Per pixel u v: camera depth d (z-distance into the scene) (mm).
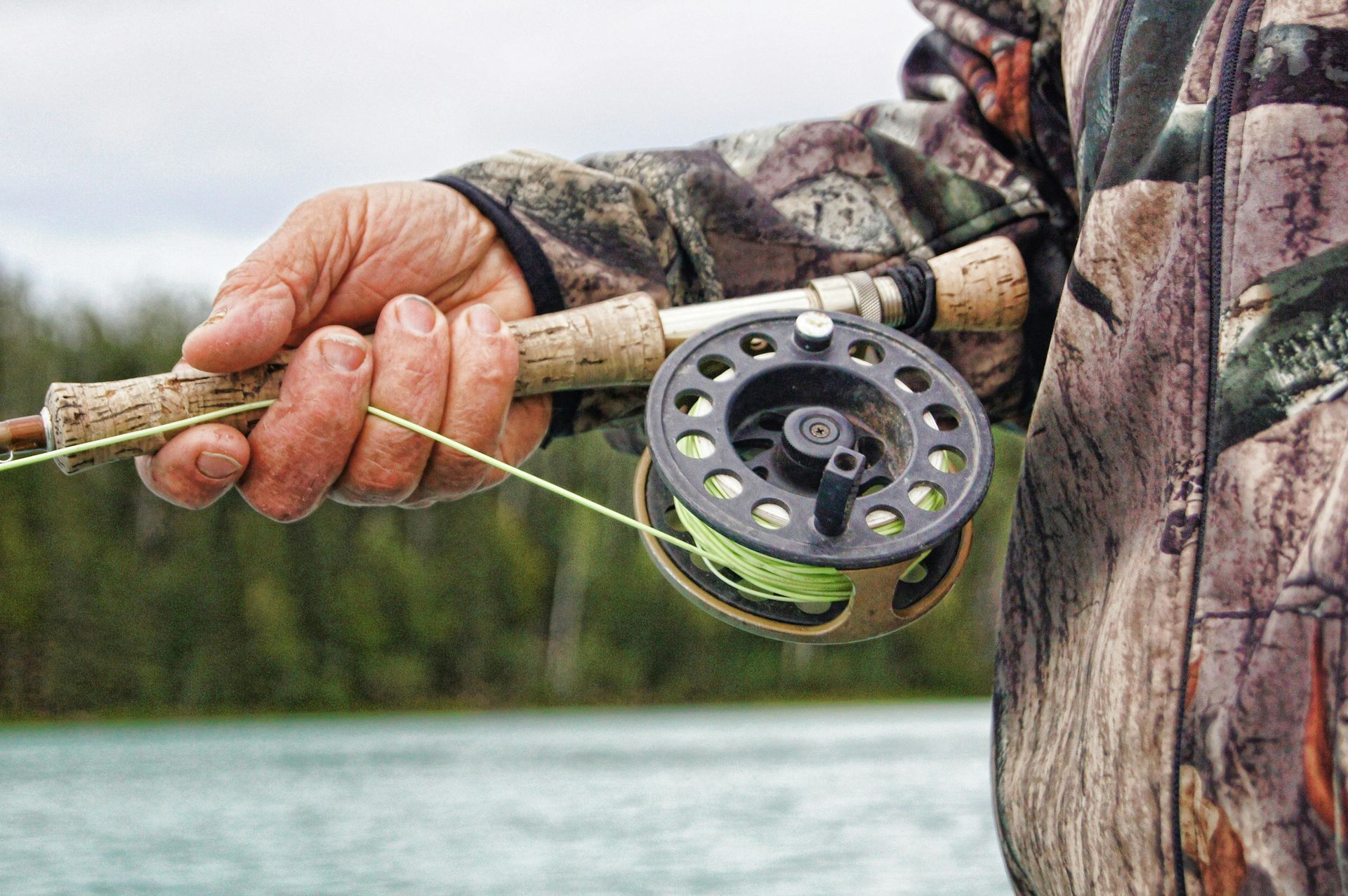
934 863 8609
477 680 49125
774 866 8461
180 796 15453
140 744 30562
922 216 1873
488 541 49750
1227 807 1088
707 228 1879
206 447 1572
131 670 44844
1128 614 1207
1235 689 1091
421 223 1716
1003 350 1859
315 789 16500
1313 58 1174
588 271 1805
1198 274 1202
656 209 1893
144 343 50156
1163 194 1245
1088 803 1231
